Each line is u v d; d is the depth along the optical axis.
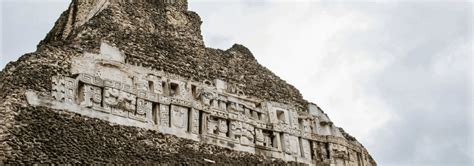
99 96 36.56
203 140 39.25
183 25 44.56
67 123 34.28
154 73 40.06
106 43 39.06
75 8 46.22
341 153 44.91
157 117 38.28
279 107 44.56
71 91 35.72
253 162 40.41
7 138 31.77
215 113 40.88
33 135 32.69
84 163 33.41
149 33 42.22
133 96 37.91
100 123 35.56
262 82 45.41
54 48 36.91
